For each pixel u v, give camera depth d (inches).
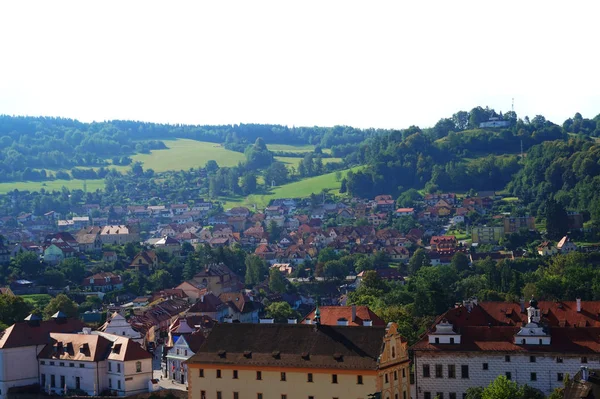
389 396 7790.4
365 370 7613.2
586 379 6146.7
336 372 7711.6
